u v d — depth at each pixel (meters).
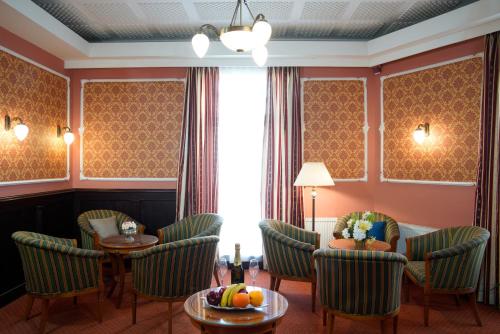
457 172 4.53
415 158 4.96
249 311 2.61
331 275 3.00
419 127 4.79
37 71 4.64
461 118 4.49
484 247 3.64
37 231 4.51
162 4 4.15
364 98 5.50
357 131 5.49
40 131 4.69
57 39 4.40
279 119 5.37
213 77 5.39
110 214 5.07
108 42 5.24
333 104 5.48
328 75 5.50
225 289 2.72
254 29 2.86
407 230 5.04
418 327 3.54
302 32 5.12
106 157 5.47
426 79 4.84
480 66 4.34
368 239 4.05
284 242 3.92
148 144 5.46
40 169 4.68
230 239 5.39
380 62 5.24
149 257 3.31
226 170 5.41
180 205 5.30
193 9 4.29
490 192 4.08
